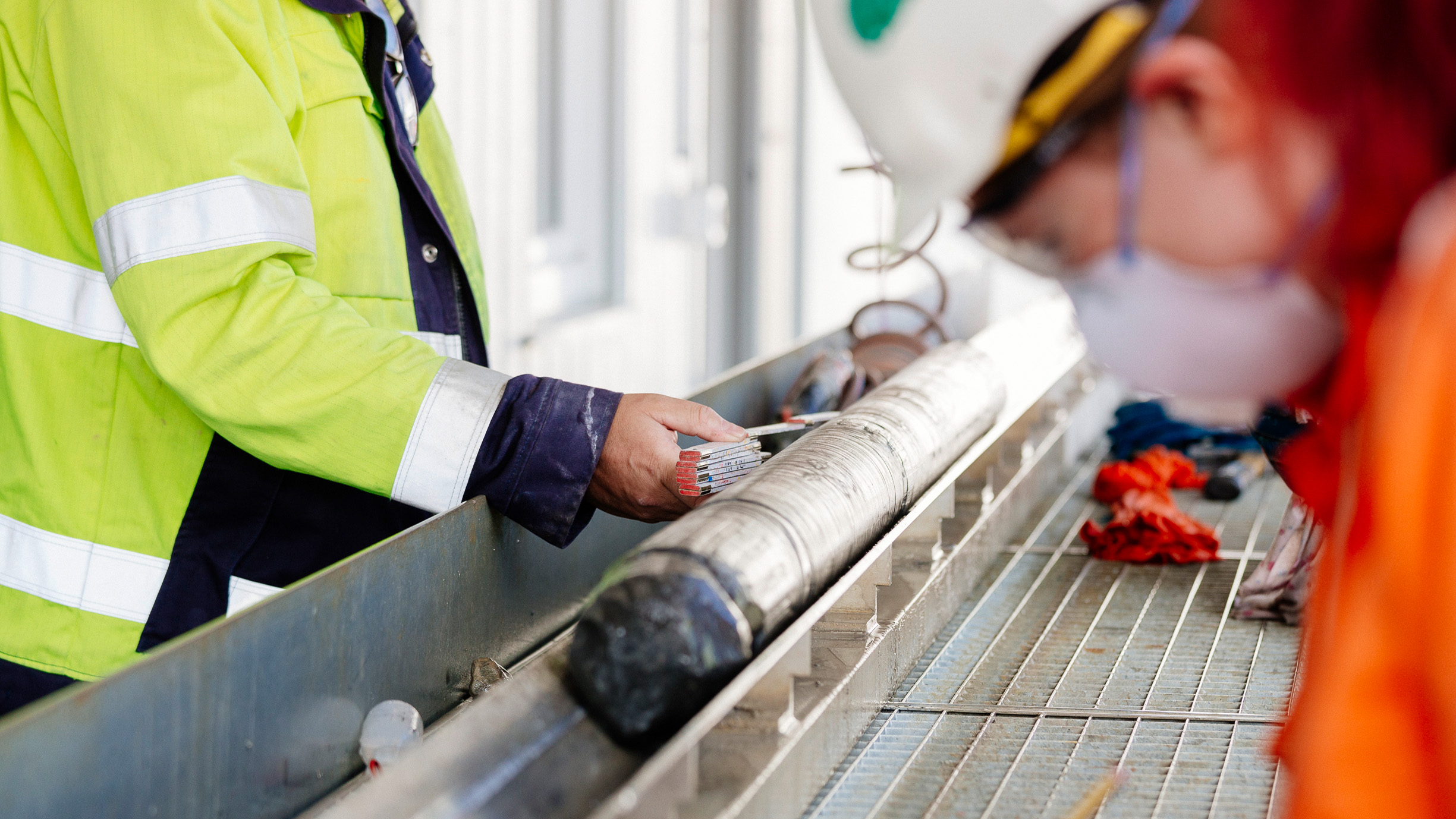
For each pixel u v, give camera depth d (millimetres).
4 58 1398
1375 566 587
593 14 4168
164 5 1306
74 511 1422
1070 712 1240
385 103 1572
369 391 1295
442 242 1654
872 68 729
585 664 913
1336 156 601
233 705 968
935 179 708
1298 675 1296
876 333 2250
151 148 1289
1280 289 648
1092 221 664
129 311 1301
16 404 1422
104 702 847
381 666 1159
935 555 1493
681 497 1290
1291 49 591
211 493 1441
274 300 1297
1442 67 577
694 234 4582
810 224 5094
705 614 906
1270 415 1177
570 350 4027
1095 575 1723
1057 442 2193
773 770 936
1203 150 621
